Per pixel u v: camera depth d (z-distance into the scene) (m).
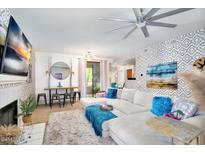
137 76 4.41
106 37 3.16
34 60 4.58
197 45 2.59
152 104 2.61
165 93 3.26
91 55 5.57
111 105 3.15
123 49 4.46
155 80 3.59
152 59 3.74
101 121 2.24
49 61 5.20
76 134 2.35
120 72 6.60
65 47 4.22
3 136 1.38
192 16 2.03
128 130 1.69
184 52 2.84
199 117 1.57
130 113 2.57
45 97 4.81
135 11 1.75
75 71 5.73
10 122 2.05
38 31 2.74
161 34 2.90
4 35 1.60
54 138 2.18
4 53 1.57
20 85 2.59
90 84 6.45
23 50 2.36
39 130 2.31
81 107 4.50
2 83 1.68
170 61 3.16
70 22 2.30
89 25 2.43
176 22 2.25
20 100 2.57
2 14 1.61
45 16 2.07
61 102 5.25
